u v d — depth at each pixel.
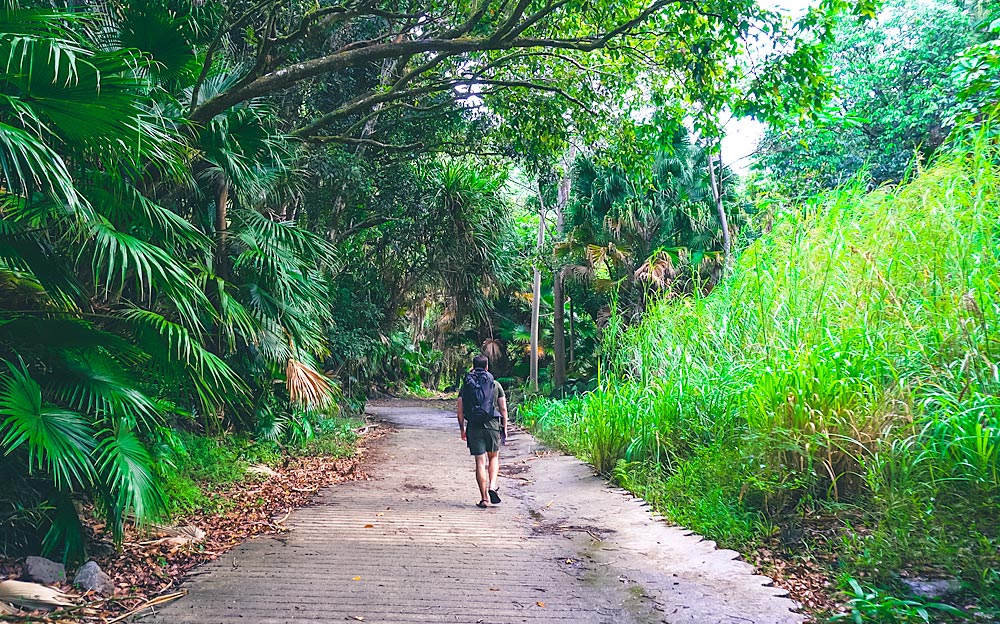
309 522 6.52
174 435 7.45
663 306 10.05
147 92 5.86
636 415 8.35
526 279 26.14
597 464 8.71
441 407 28.73
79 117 4.16
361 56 8.55
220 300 7.41
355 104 11.28
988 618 3.64
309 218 14.91
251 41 9.87
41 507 4.62
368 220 16.19
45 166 3.84
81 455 4.30
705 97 9.91
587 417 9.77
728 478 6.28
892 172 16.48
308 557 5.23
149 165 6.74
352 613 3.98
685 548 5.35
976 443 4.46
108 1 6.54
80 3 6.75
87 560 4.77
